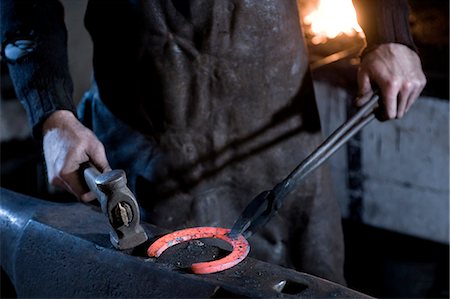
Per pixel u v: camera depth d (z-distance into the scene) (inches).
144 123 76.8
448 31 104.0
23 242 64.7
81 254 60.5
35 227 64.7
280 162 78.4
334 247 84.0
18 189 123.4
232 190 79.1
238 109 75.7
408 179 108.1
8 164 121.9
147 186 78.0
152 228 63.0
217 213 79.3
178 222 79.3
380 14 76.6
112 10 74.5
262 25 72.6
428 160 105.5
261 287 54.0
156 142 77.1
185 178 77.6
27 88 73.5
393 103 74.2
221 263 55.9
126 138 78.0
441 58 105.7
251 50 73.2
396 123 106.1
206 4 71.0
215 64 73.4
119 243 59.2
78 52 129.6
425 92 103.0
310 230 81.9
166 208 78.6
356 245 121.7
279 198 66.3
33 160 123.6
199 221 78.9
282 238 82.7
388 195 110.8
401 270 111.6
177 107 74.9
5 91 118.6
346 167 113.0
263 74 74.6
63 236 62.5
